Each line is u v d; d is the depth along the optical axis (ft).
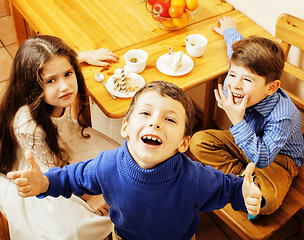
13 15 7.68
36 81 4.45
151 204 3.09
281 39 5.57
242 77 4.49
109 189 3.14
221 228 6.39
